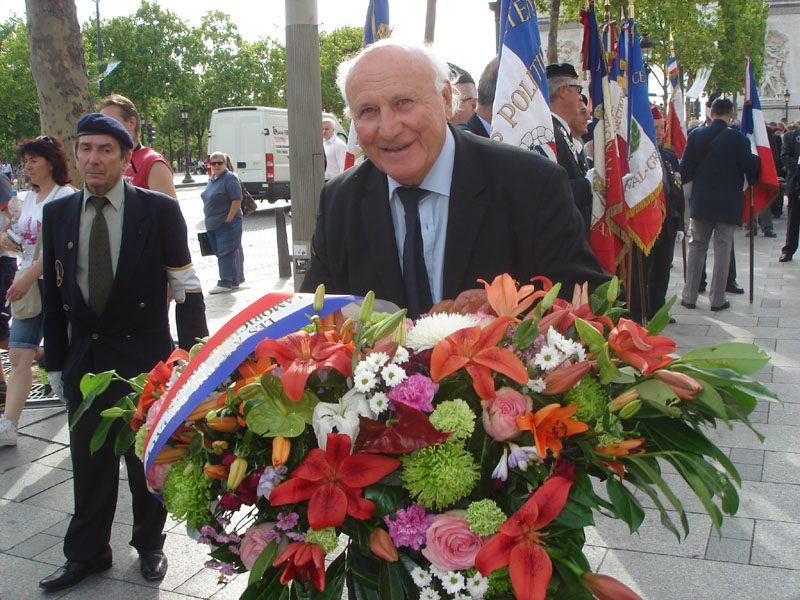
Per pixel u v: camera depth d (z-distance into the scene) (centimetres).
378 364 136
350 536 153
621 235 493
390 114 183
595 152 488
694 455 151
